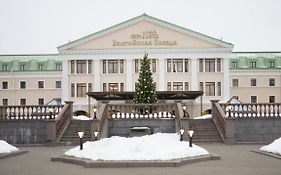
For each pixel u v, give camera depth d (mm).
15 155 19984
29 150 23406
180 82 64000
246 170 14133
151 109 32719
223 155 19406
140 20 63875
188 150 16859
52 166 15477
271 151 19609
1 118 28750
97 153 16109
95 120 26938
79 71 64562
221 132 28281
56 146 26531
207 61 64250
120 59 64188
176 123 29453
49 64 78938
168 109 33094
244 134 28375
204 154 17500
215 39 63281
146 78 38594
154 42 63906
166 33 64000
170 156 15711
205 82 63875
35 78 77438
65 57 64250
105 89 64062
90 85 64250
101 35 64250
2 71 77062
